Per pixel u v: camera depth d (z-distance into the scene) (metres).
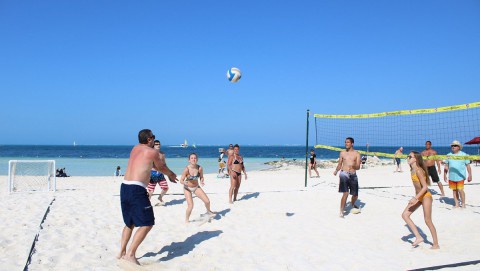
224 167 15.92
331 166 26.53
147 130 4.23
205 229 5.74
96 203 7.76
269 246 4.92
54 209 6.89
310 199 8.43
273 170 22.53
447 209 7.29
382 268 4.05
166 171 4.25
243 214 6.86
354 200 6.95
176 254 4.49
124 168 26.67
